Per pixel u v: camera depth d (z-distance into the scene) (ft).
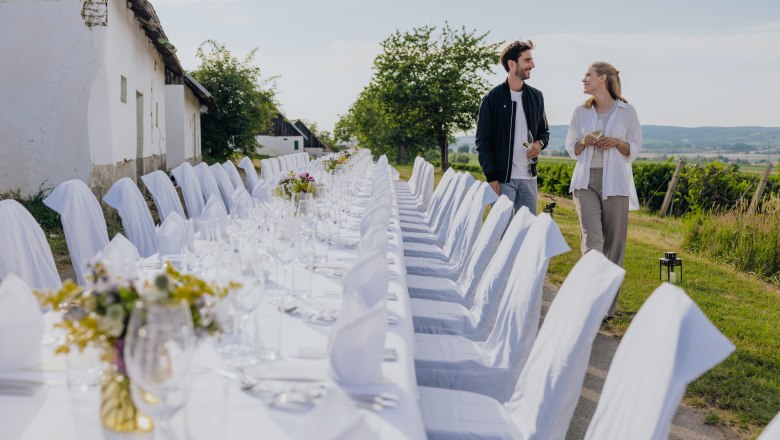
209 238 9.32
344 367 6.44
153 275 9.28
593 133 16.96
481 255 14.10
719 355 5.44
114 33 31.58
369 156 58.13
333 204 17.08
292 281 9.48
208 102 71.92
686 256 29.04
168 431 5.02
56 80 28.71
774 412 12.83
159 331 4.51
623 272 7.52
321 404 4.51
